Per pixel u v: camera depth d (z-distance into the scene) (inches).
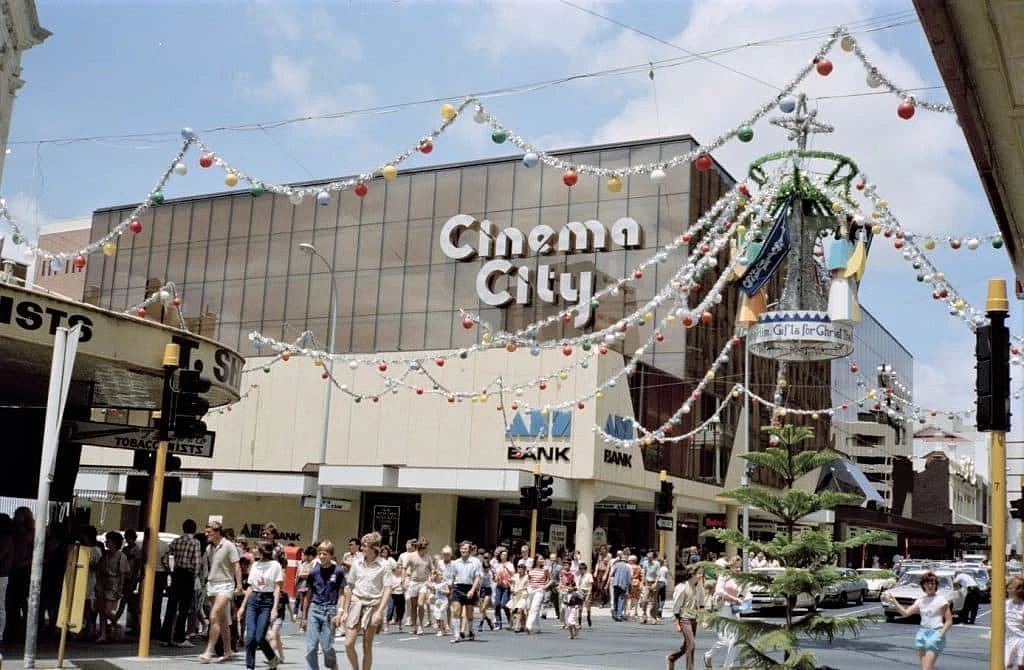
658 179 400.2
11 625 636.7
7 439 738.8
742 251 724.0
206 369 650.2
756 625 483.2
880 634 1047.6
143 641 548.1
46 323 557.9
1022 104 278.2
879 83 370.3
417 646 744.3
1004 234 372.8
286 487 1521.9
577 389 1444.4
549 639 853.8
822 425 2245.3
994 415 316.5
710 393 1808.6
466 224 1951.3
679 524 1803.6
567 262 1852.9
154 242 2250.2
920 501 3253.0
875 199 598.2
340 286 2057.1
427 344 1961.1
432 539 1518.2
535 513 1099.9
